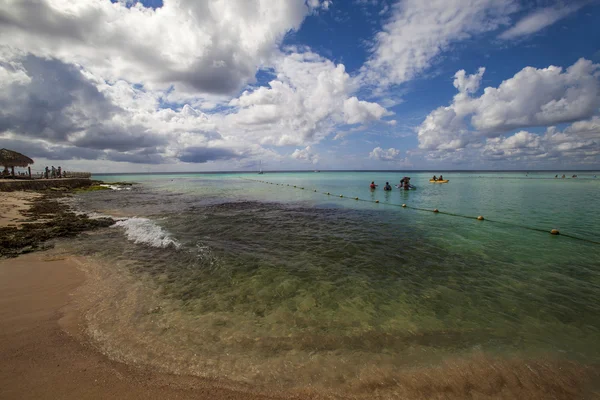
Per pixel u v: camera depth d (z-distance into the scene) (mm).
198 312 4922
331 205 20328
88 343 3881
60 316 4617
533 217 14820
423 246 9344
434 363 3682
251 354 3779
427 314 4977
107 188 37188
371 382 3312
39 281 6133
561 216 15039
